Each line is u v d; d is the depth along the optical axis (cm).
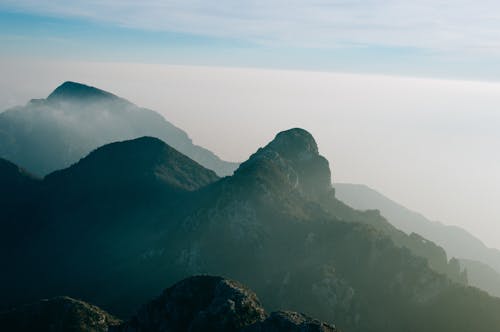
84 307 18350
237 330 12388
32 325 17712
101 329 17825
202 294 13975
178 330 13425
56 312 17888
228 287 13375
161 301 14188
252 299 13400
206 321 12619
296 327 11381
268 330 11675
